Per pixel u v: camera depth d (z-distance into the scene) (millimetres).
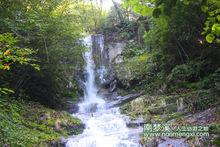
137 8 3156
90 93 16500
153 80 13961
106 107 13359
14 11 9180
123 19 20234
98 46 19125
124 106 11797
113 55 18609
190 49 12438
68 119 10188
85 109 13352
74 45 12570
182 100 9836
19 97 10648
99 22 21203
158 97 11195
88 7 21750
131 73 15258
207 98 9406
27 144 6539
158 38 12930
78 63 13922
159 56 13648
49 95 12188
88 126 10344
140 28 18234
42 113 9914
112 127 10188
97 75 17500
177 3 2857
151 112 10242
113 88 15625
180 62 12906
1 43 4812
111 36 19766
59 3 12391
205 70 11219
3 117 5488
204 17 9789
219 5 3166
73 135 9594
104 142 8648
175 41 12398
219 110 8367
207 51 11320
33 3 10445
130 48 18016
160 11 2854
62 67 11945
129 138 8555
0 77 10062
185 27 11117
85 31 20500
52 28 10867
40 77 11461
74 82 15773
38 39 10641
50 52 11062
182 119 8703
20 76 10656
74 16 14414
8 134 5293
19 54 5129
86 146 8641
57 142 8289
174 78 11883
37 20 9773
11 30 8688
